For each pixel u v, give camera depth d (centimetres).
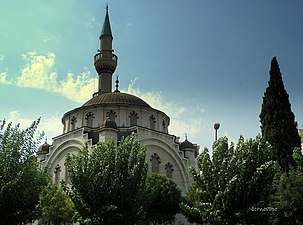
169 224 4603
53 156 5141
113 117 5347
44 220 4091
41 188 2622
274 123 3183
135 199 2502
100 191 2416
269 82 3378
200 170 2502
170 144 5197
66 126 5675
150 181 4125
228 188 2223
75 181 2441
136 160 2611
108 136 4509
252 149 2378
